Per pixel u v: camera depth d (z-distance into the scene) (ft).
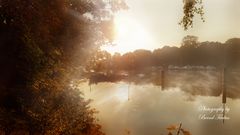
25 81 34.60
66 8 43.60
